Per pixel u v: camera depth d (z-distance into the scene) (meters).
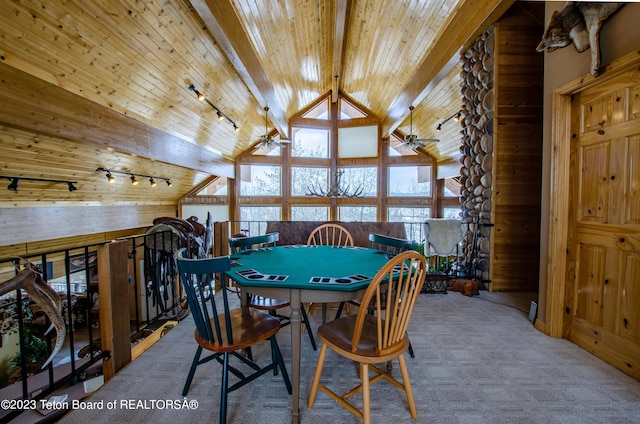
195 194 8.40
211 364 1.97
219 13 3.19
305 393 1.68
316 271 1.74
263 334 1.56
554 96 2.29
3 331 4.12
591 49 1.88
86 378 3.07
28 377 3.43
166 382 1.78
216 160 7.22
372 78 6.70
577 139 2.20
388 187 8.62
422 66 4.90
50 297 1.51
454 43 3.79
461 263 4.22
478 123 3.95
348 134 8.74
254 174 8.59
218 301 3.24
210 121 5.86
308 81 6.98
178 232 3.01
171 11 3.22
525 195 3.58
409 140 5.78
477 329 2.49
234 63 3.93
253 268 1.82
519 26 3.54
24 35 2.52
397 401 1.61
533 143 3.57
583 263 2.16
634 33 1.69
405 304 1.44
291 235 3.92
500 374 1.84
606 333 1.97
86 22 2.78
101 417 1.49
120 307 1.94
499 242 3.61
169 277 3.20
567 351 2.11
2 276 4.50
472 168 4.15
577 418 1.48
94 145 3.57
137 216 6.93
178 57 3.86
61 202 4.86
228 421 1.46
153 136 4.70
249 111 6.38
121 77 3.59
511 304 3.13
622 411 1.52
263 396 1.66
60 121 3.03
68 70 3.06
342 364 1.98
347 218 8.85
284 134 7.65
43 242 5.14
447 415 1.50
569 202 2.26
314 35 5.24
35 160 3.75
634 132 1.78
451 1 3.64
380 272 1.31
